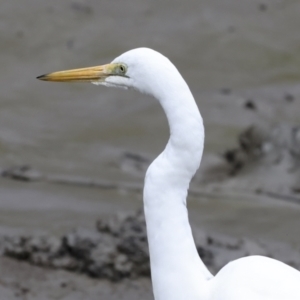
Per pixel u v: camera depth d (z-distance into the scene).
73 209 10.30
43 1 21.33
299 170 12.45
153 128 15.35
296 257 9.20
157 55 5.43
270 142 13.04
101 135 14.94
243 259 5.43
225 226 10.14
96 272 8.41
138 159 13.70
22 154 13.39
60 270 8.49
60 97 17.08
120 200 10.89
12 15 20.53
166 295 5.49
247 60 19.27
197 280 5.44
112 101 16.94
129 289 8.20
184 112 5.33
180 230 5.46
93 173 12.46
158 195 5.45
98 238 8.69
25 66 18.53
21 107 16.34
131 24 20.67
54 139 14.56
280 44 19.91
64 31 20.09
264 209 10.92
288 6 21.72
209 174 12.73
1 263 8.52
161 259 5.49
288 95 17.31
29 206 10.33
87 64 18.89
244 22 20.77
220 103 16.48
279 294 5.12
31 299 7.84
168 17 21.09
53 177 11.98
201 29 20.39
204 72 18.69
